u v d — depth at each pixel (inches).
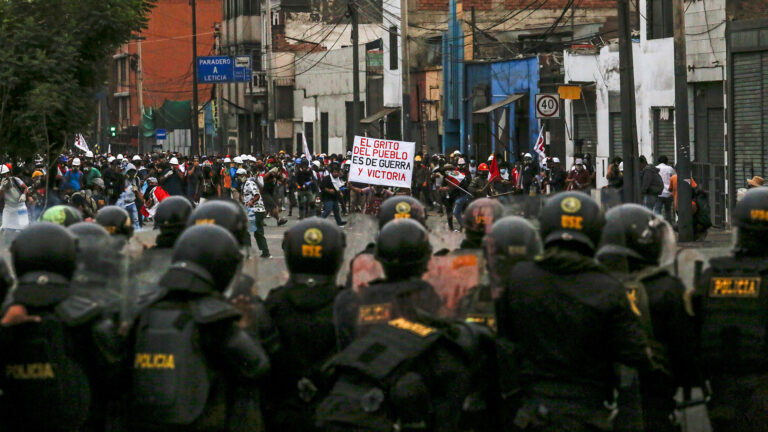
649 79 2561.5
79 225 502.6
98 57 1449.3
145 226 2386.8
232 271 431.5
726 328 502.0
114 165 3065.9
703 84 2325.3
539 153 2723.9
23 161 1478.8
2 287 454.6
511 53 3909.9
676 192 1975.9
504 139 3545.8
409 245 427.2
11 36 1364.4
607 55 2842.0
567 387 424.8
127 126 7815.0
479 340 427.2
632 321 423.8
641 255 488.1
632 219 486.6
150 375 416.5
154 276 447.8
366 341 413.4
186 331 416.5
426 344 407.2
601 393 427.5
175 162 2464.3
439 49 4242.1
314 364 464.4
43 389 432.8
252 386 432.8
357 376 406.3
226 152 5807.1
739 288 502.0
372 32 5846.5
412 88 4350.4
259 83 6382.9
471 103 3809.1
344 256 494.3
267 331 457.4
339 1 6013.8
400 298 422.9
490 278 444.5
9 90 1354.6
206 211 495.2
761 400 499.2
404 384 398.6
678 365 496.4
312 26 6043.3
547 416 423.2
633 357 422.6
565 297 424.5
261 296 524.4
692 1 2324.1
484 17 3981.3
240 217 501.0
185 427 412.2
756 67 2102.6
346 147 5280.5
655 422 490.0
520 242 449.1
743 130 2149.4
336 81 5378.9
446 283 438.3
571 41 3513.8
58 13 1408.7
